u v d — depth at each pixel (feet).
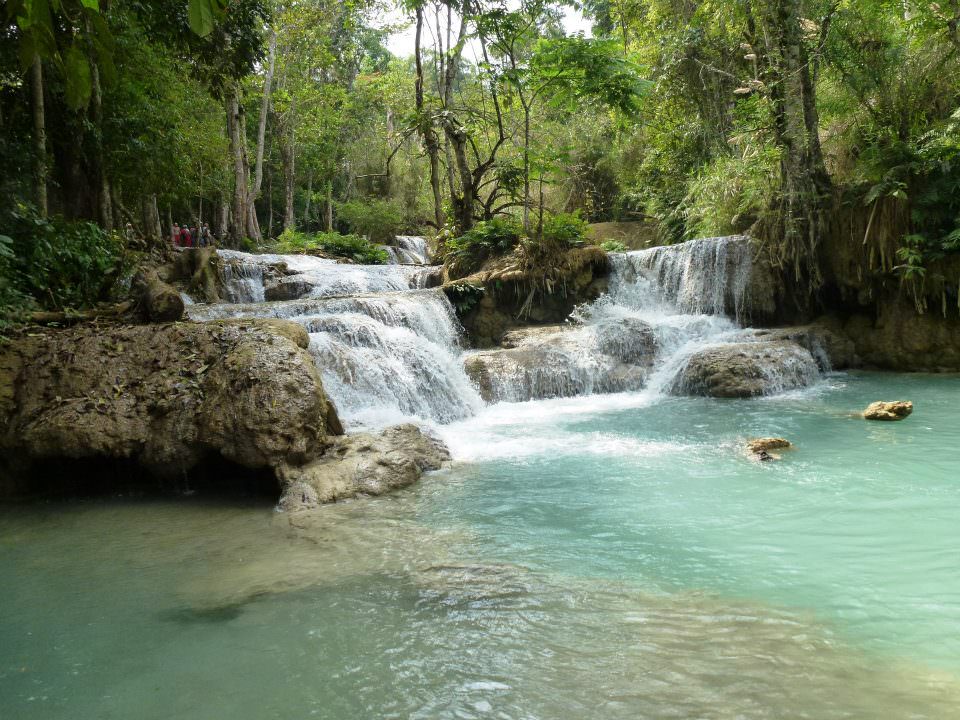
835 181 50.24
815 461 23.72
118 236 49.06
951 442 25.55
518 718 9.66
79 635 13.01
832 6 45.88
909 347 44.57
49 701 10.69
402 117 73.92
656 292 53.21
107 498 23.57
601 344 44.45
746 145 56.24
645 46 76.23
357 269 64.85
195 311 39.40
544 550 16.69
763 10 48.29
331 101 131.03
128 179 59.26
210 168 93.86
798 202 47.24
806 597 13.39
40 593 15.20
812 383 40.55
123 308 34.22
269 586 15.15
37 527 20.42
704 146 66.74
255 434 22.84
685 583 14.34
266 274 58.03
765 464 23.71
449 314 48.75
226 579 15.70
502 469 24.72
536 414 35.65
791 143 47.21
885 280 45.14
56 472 24.32
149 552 17.81
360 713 10.01
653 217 75.66
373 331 36.83
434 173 78.43
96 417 23.53
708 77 64.80
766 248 48.80
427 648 11.95
